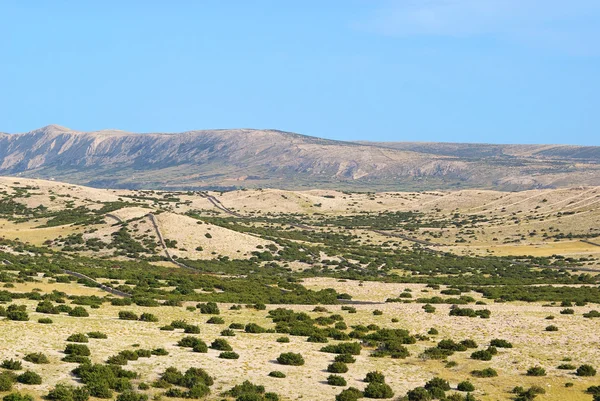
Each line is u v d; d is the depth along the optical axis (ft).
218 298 319.06
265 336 221.66
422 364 195.00
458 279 491.72
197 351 189.67
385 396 160.04
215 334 220.43
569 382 178.81
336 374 176.76
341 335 227.20
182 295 327.26
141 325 225.56
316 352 201.57
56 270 398.62
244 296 333.42
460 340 230.07
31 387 144.77
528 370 187.42
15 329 193.26
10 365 153.89
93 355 174.91
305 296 336.29
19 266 386.32
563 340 226.79
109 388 149.89
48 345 178.91
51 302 258.57
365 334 234.17
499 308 298.35
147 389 152.66
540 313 282.15
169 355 182.80
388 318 270.26
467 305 310.24
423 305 302.66
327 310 289.74
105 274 393.50
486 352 203.10
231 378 166.61
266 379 168.35
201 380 159.43
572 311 284.00
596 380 181.78
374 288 387.34
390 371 185.78
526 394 166.20
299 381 168.86
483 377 183.52
